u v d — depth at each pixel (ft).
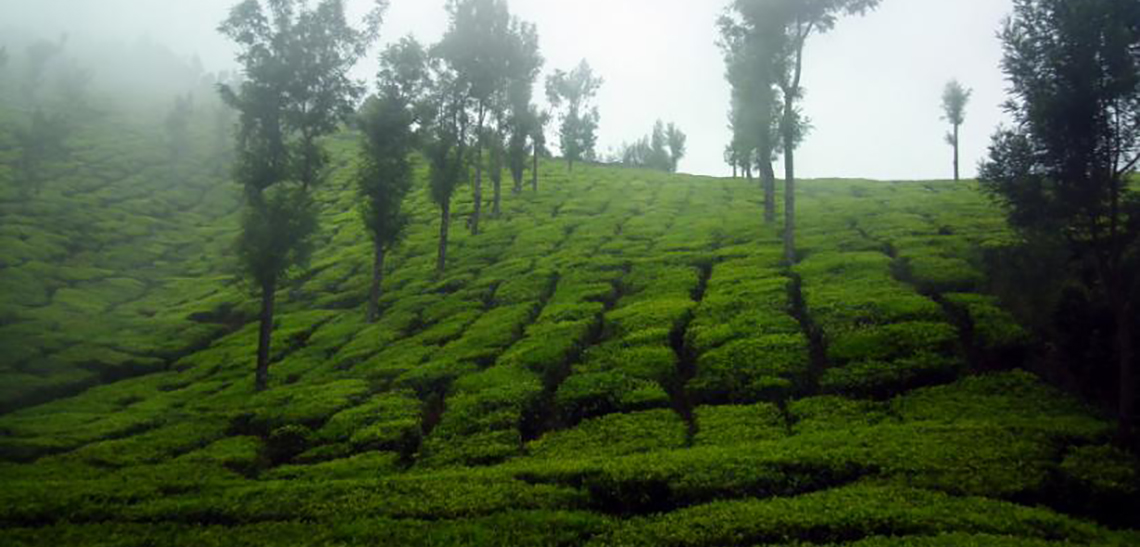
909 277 124.26
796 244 159.84
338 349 136.67
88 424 102.37
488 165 249.75
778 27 137.90
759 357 94.73
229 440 93.91
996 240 135.74
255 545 56.03
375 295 151.84
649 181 326.65
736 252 158.30
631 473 65.26
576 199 271.08
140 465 83.92
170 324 167.84
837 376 86.84
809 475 62.80
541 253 185.26
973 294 106.93
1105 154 67.26
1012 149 73.00
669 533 54.54
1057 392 77.20
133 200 302.25
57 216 256.32
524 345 114.52
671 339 110.11
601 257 168.45
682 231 196.34
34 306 174.60
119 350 147.02
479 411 92.43
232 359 138.72
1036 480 58.08
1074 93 65.57
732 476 63.26
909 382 83.25
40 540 58.39
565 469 69.00
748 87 177.17
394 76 149.89
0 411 112.16
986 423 69.36
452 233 227.61
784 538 51.83
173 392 119.75
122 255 233.76
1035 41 69.72
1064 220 72.64
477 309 144.05
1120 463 60.18
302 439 92.84
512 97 228.63
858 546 48.44
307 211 123.03
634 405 88.74
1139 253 70.23
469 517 60.03
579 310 128.98
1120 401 65.82
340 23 123.85
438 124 174.70
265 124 122.11
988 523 50.78
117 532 60.29
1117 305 67.21
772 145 186.70
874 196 238.89
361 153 153.58
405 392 105.09
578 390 93.66
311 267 212.43
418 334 135.44
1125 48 64.03
